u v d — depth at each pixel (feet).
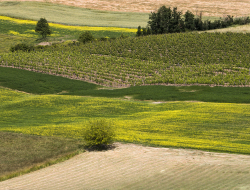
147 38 295.89
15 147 85.15
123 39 302.86
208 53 243.81
